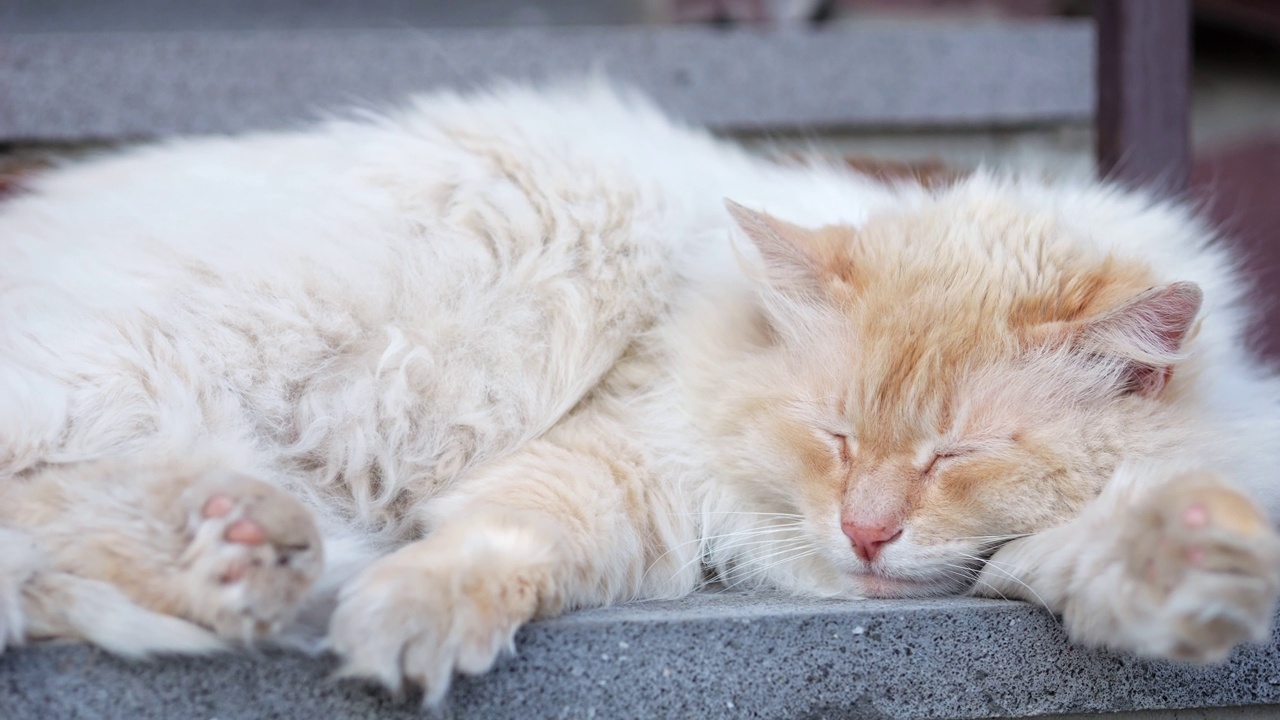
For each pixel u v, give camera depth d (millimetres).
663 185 715
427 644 568
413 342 664
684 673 593
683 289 706
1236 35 1312
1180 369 634
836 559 642
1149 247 682
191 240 655
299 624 586
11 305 634
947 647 602
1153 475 608
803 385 653
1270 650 607
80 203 687
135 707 572
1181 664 604
